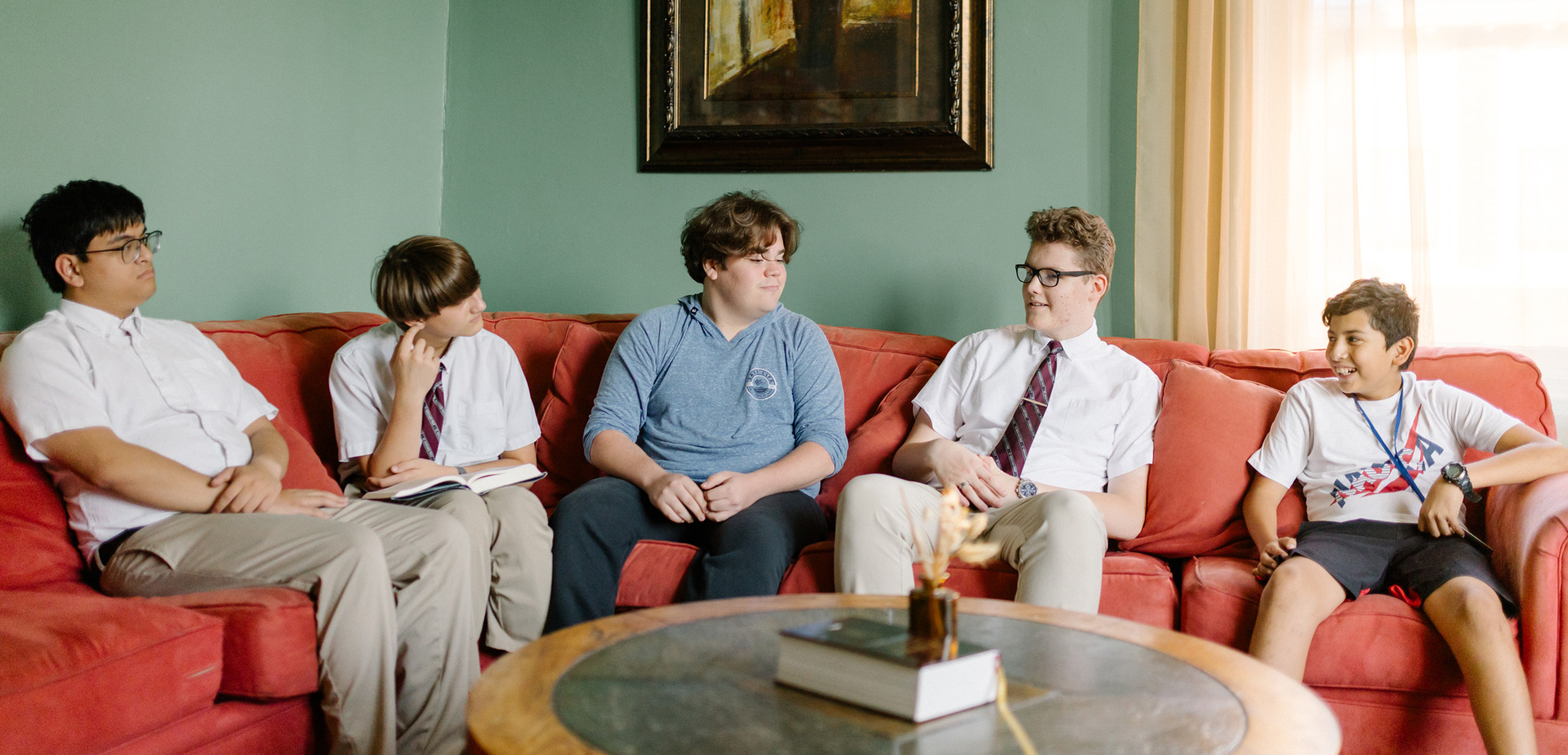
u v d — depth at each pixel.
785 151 2.72
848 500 1.72
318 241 2.58
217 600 1.43
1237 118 2.38
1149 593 1.72
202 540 1.57
